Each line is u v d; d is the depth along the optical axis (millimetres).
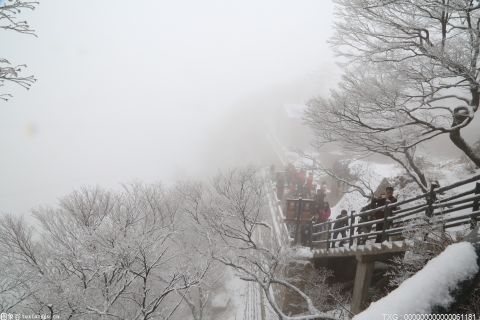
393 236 8602
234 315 14797
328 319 7320
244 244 11172
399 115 8008
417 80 7434
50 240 11055
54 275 8727
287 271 11000
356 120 8367
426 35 7516
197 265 10484
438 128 7789
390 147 8547
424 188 9039
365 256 8375
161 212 11008
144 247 8719
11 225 9812
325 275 10977
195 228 11586
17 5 3781
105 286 8898
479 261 2250
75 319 8617
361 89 8055
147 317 8961
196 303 16125
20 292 9609
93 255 8453
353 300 8711
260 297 14945
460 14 6805
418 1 7148
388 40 8125
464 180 5773
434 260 2248
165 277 11250
